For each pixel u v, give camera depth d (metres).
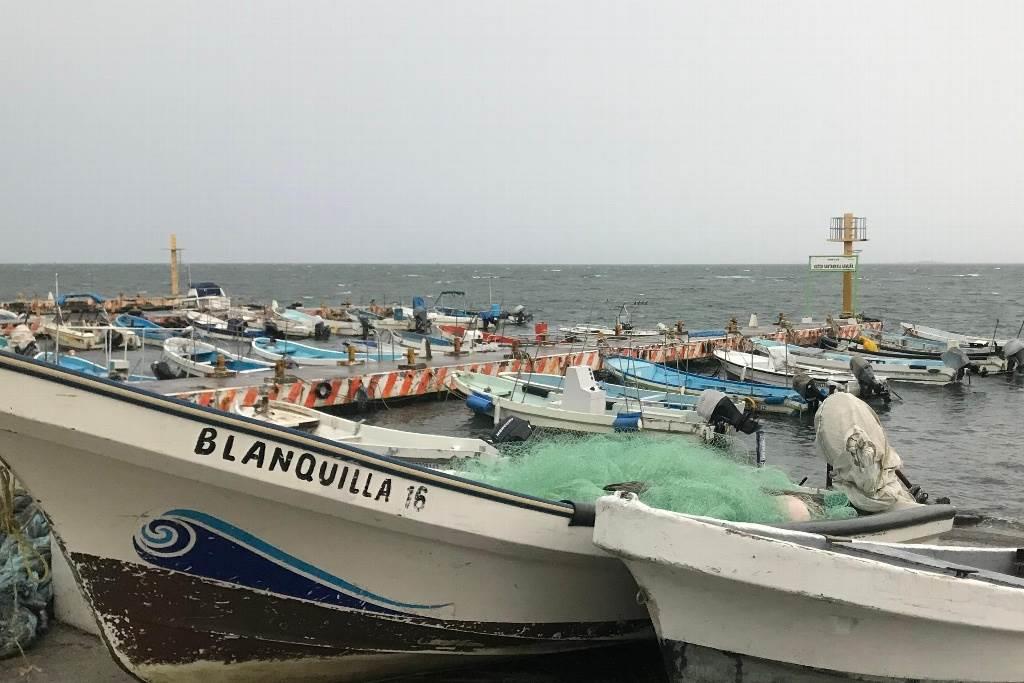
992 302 75.31
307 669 5.77
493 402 18.78
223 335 36.94
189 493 4.89
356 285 122.69
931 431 19.92
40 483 4.65
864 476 7.05
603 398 16.61
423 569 5.65
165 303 52.34
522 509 5.74
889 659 5.46
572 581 6.24
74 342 33.47
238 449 4.81
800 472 15.60
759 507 6.70
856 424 7.21
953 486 14.55
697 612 5.41
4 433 4.40
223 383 20.42
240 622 5.36
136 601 5.10
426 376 22.77
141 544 4.96
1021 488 14.38
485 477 7.77
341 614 5.57
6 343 26.73
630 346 30.86
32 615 6.34
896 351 32.31
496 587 5.95
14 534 5.73
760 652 5.38
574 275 178.50
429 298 87.19
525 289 108.94
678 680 5.64
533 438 12.54
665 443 8.16
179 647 5.30
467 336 34.22
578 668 6.77
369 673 6.04
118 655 5.22
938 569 5.70
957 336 35.94
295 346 29.23
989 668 5.75
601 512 5.48
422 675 6.34
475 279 150.00
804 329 38.75
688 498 6.60
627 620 6.72
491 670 6.57
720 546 5.04
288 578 5.34
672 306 73.56
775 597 5.12
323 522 5.23
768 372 26.09
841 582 5.02
